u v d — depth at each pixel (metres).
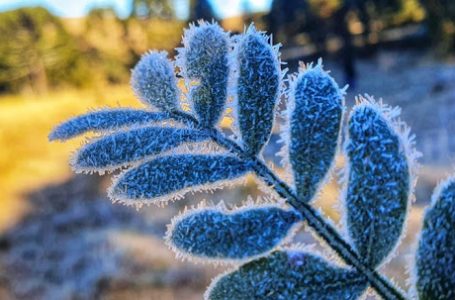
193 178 0.09
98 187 1.66
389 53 3.25
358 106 0.10
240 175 0.09
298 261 0.09
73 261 1.24
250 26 0.10
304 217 0.09
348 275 0.09
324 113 0.10
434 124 1.38
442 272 0.09
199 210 0.09
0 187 1.78
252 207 0.10
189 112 0.10
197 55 0.10
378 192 0.09
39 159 1.93
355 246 0.09
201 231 0.09
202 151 0.09
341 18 3.19
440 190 0.09
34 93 3.42
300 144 0.10
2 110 2.32
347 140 0.10
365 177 0.09
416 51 3.17
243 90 0.10
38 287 1.21
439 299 0.09
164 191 0.09
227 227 0.09
